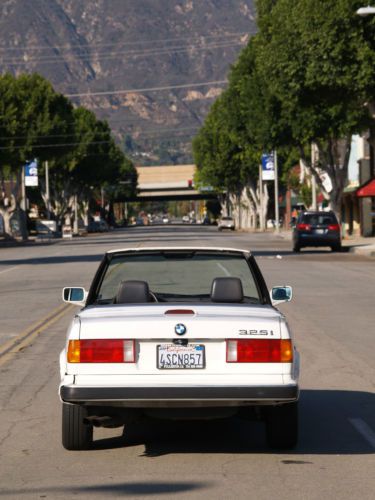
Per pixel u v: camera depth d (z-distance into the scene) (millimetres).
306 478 9781
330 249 66875
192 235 110812
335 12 46594
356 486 9469
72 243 95062
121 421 10742
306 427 12219
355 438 11602
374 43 47594
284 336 10117
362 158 93000
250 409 10766
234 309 10555
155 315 10211
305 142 70625
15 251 77812
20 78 108562
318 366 16906
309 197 109625
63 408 10633
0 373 16562
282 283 35438
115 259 11898
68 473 10047
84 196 169875
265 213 133625
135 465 10352
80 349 10031
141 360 10023
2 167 107250
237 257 11859
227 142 136250
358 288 33344
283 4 54031
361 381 15508
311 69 49156
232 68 94125
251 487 9438
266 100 71625
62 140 109125
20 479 9836
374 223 88750
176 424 12523
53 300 30344
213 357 10039
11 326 23453
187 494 9195
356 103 59250
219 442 11438
